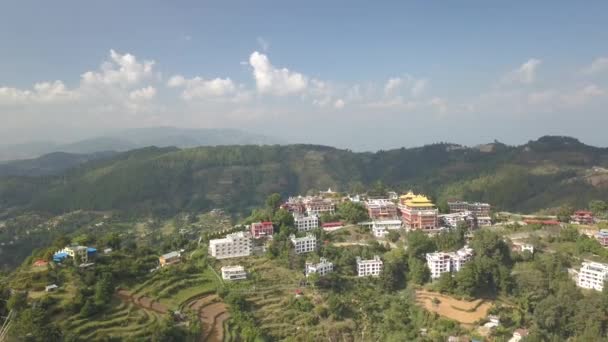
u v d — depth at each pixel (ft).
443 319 549.13
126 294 542.57
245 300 568.00
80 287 516.73
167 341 460.55
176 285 585.22
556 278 608.60
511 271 640.99
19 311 455.63
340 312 568.82
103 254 638.94
